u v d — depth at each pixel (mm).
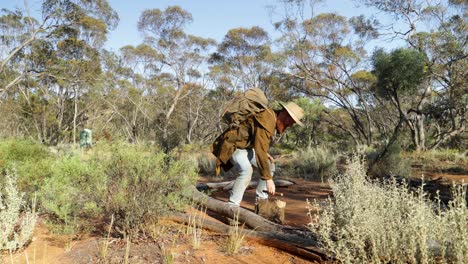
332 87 34844
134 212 3807
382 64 13125
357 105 36219
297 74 35469
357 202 3422
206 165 10516
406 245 2912
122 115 47594
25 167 5172
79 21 33594
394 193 3463
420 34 23906
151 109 52500
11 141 6934
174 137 16578
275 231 3928
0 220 3715
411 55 12844
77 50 35750
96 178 3871
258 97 4164
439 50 22344
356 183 3842
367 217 3129
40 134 32625
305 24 33188
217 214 4750
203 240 3857
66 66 35500
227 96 52438
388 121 39969
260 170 4094
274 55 35500
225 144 4281
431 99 24859
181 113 56062
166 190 4062
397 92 13859
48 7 31734
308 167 10789
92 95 41281
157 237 3832
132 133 42094
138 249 3553
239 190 4492
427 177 10602
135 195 3816
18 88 39938
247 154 4473
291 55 33844
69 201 3904
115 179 3871
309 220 4984
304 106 33531
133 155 4020
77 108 43062
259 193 4770
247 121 4188
